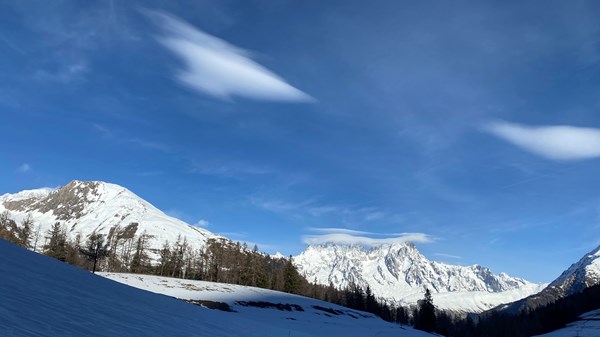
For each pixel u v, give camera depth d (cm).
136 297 1870
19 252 1820
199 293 8488
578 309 15550
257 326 2481
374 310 15125
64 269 1859
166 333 1277
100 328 1047
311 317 8719
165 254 14225
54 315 1007
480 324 15625
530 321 15100
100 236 10638
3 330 764
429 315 12738
